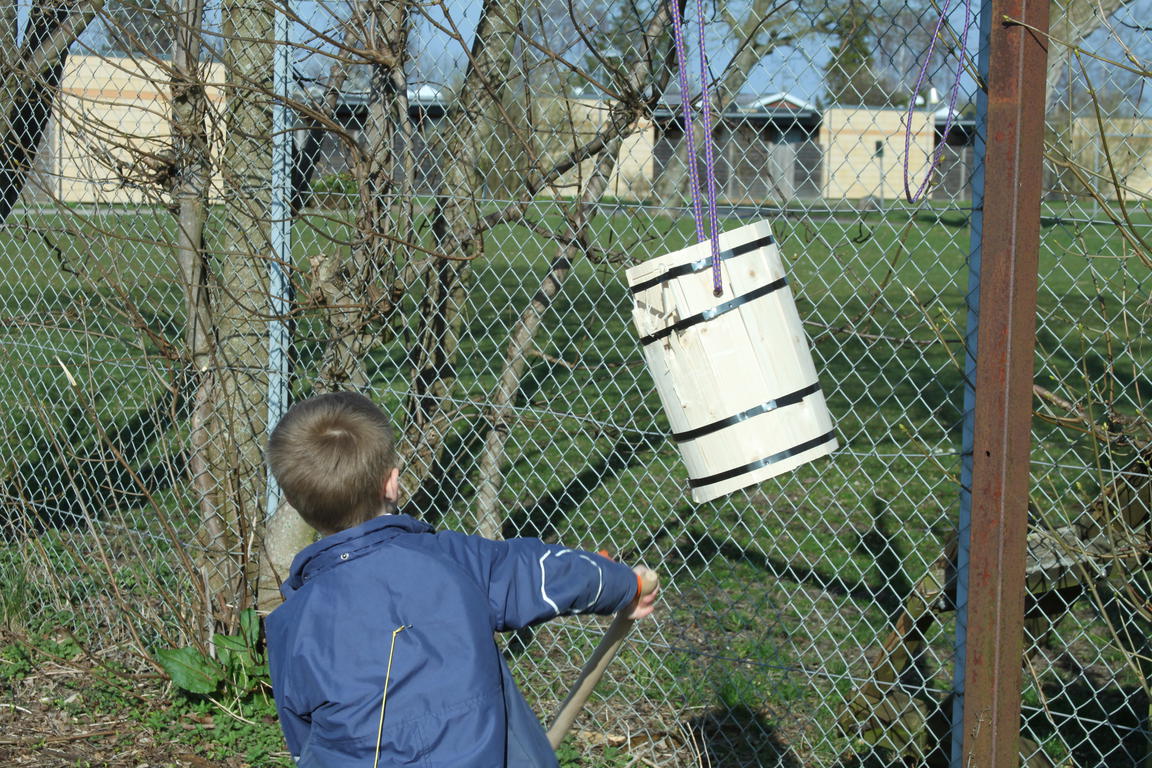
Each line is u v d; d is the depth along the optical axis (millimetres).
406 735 1730
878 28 2986
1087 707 3711
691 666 3936
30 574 4621
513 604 1911
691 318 2260
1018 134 2248
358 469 1946
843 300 10094
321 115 3408
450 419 4090
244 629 3742
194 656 3719
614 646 2271
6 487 4820
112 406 7418
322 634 1813
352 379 3816
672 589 4820
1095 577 3066
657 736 3490
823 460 6852
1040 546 2947
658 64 3537
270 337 3762
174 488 3994
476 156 3787
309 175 3859
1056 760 3375
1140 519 2887
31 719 3654
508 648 4035
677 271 2260
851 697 3373
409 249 3658
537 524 5699
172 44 3744
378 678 1759
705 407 2289
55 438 4320
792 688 3789
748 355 2246
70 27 4250
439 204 3850
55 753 3424
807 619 4492
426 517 5598
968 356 2506
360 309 3631
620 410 8055
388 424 2068
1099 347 8539
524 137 3506
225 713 3684
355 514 1966
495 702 1778
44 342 8594
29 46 4352
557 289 3898
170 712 3691
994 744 2373
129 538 4480
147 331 3883
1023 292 2289
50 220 4688
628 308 11125
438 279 3879
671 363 2311
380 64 3551
